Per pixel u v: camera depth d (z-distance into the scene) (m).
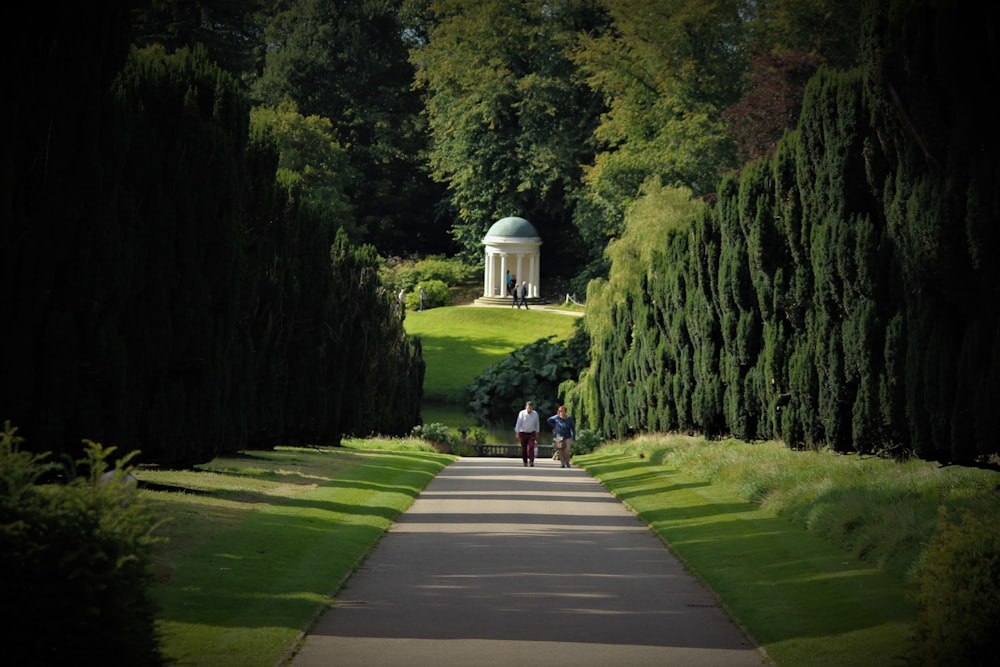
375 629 14.05
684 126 77.19
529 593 16.62
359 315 46.69
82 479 10.45
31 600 9.50
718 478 31.72
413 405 66.56
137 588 10.18
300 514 24.25
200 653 12.35
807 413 30.38
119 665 9.87
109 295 23.64
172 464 29.45
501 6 104.62
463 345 98.31
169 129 26.58
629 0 83.81
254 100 97.75
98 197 22.89
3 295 21.48
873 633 13.34
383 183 117.31
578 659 12.56
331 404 44.41
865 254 25.02
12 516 9.62
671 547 21.23
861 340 25.25
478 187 112.56
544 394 85.06
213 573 16.84
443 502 29.80
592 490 34.16
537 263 111.31
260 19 112.81
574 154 104.62
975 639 10.84
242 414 30.38
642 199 69.12
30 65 21.31
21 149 21.45
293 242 39.22
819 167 27.22
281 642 12.92
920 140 21.64
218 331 27.86
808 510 22.84
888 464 26.22
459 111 109.62
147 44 61.16
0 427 21.69
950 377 21.39
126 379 24.11
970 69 20.64
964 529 11.66
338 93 115.50
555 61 104.62
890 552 17.62
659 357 47.59
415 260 120.31
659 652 12.98
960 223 20.92
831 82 26.36
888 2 21.83
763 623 14.21
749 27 78.50
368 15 116.69
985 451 20.75
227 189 27.89
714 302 39.25
